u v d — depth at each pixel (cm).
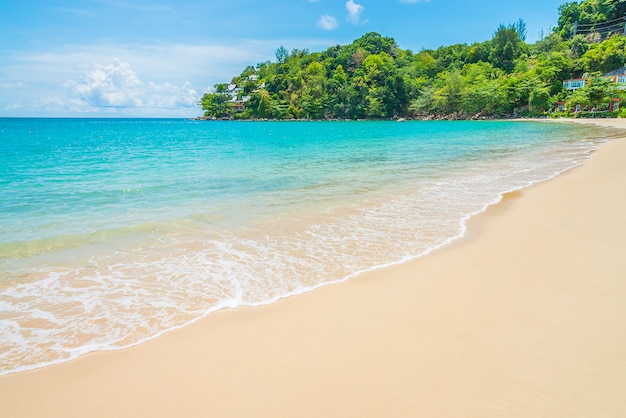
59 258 613
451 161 1897
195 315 437
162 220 827
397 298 465
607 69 7831
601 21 9462
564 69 7944
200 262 596
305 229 770
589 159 1789
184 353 362
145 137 4584
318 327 403
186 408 290
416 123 8281
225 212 902
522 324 389
